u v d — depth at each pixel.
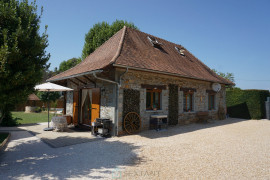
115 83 8.31
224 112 16.03
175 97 11.34
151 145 6.73
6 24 5.02
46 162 4.93
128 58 8.80
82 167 4.59
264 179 4.04
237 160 5.23
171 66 11.19
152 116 9.62
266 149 6.43
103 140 7.50
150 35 14.24
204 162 5.03
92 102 9.62
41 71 5.64
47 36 5.70
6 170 4.37
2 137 7.66
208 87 14.36
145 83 9.54
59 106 22.19
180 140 7.57
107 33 18.02
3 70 4.45
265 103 16.34
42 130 9.59
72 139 7.55
